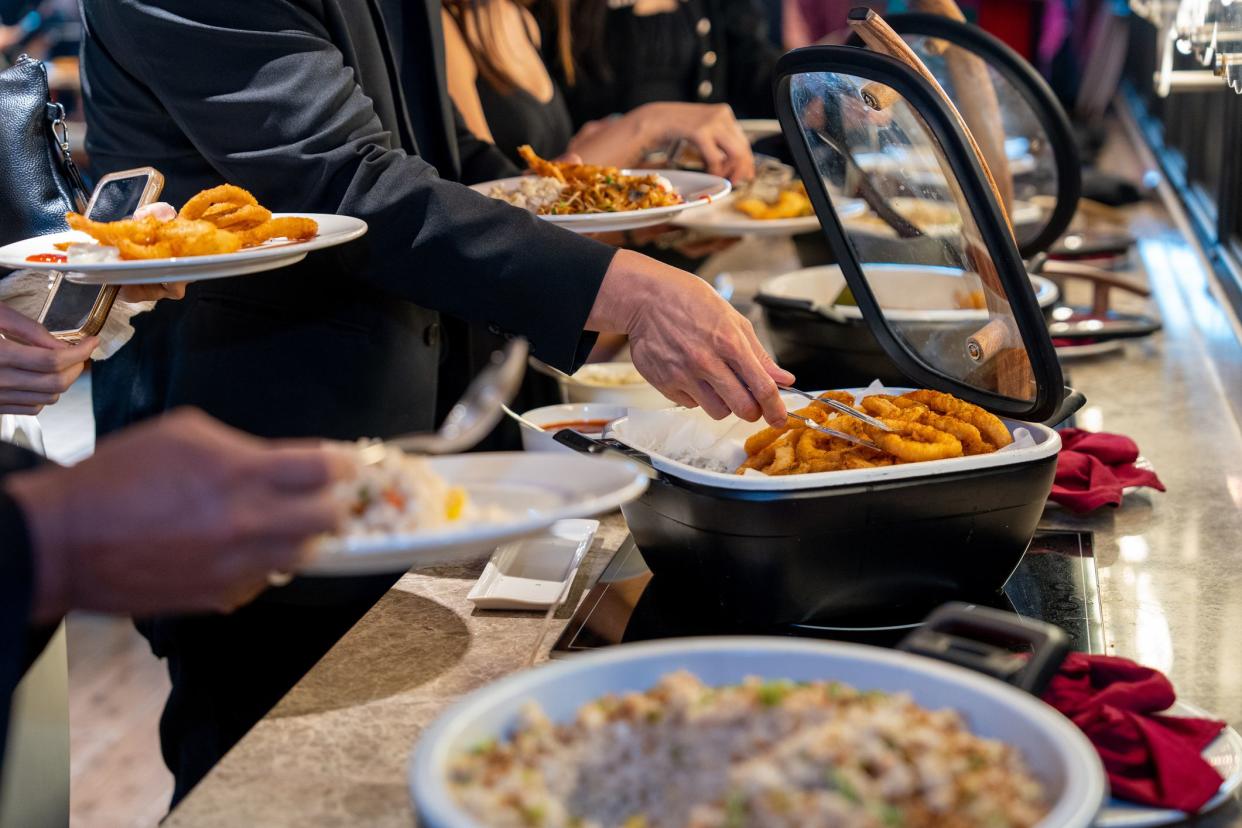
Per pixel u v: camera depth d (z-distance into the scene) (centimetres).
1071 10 423
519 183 174
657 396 180
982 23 384
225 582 69
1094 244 249
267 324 155
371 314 157
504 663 103
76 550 67
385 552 68
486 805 61
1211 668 98
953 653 78
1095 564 117
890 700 69
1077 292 237
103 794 257
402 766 88
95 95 157
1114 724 81
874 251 128
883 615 106
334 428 157
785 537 100
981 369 121
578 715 70
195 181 153
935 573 104
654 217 158
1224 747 84
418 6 166
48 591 67
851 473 99
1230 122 218
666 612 110
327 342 156
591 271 127
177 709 159
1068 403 119
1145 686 85
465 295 133
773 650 75
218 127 136
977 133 172
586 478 82
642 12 308
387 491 72
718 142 220
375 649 106
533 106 239
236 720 157
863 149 121
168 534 66
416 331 163
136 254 109
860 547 101
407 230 133
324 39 141
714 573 104
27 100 136
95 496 67
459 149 204
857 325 161
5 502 67
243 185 139
